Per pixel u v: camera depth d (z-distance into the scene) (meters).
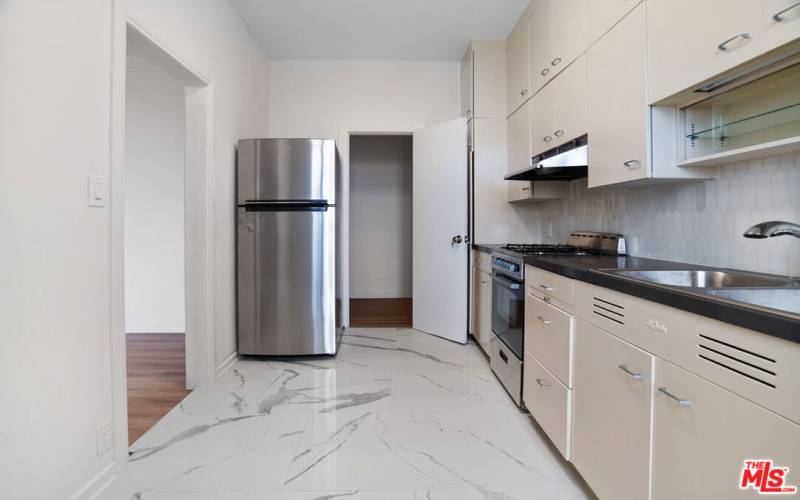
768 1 1.06
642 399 1.13
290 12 3.06
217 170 2.71
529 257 2.10
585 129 2.07
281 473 1.66
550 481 1.62
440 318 3.66
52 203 1.31
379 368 2.89
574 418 1.57
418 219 3.86
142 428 2.03
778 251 1.38
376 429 2.02
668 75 1.45
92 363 1.50
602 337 1.36
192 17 2.33
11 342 1.18
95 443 1.51
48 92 1.30
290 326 3.06
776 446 0.73
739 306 0.79
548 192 3.05
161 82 3.89
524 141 3.03
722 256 1.61
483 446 1.87
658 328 1.06
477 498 1.51
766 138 1.38
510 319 2.38
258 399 2.37
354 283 5.77
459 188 3.47
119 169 1.63
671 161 1.59
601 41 1.91
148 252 3.92
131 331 3.95
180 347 3.44
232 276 3.00
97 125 1.52
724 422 0.84
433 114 4.00
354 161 5.72
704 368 0.90
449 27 3.32
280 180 3.03
